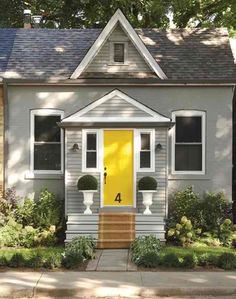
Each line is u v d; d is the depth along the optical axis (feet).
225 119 54.90
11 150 55.06
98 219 48.67
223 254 38.99
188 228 48.47
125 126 50.85
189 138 55.11
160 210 50.93
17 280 34.50
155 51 59.41
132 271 37.40
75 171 50.98
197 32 62.75
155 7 74.79
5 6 91.15
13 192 53.52
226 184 54.85
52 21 95.20
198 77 54.90
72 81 54.34
